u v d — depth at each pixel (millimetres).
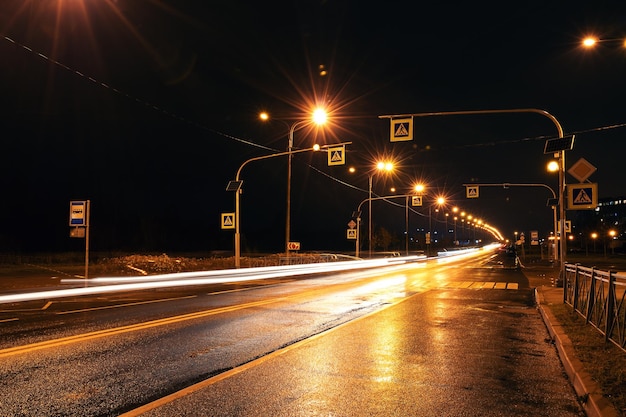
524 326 11820
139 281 25969
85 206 22000
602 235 75562
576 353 8016
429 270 38375
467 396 6406
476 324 12055
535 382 7070
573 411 5875
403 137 19109
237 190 31266
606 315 8953
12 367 7723
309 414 5707
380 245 83688
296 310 14336
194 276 30078
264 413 5727
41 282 24078
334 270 38688
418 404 6082
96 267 32500
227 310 14234
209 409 5848
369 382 7004
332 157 24844
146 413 5719
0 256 40312
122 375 7289
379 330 11086
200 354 8648
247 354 8664
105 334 10438
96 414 5699
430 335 10555
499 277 29500
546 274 32250
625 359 7617
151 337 10141
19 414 5711
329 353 8781
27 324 11758
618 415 5184
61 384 6840
